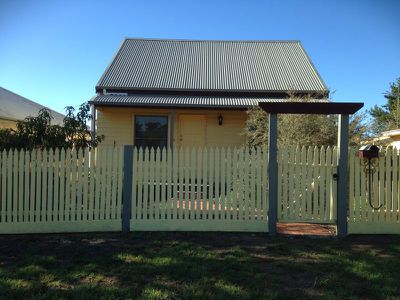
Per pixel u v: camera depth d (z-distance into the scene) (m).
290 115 11.01
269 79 15.10
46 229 7.14
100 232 7.18
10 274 4.96
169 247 6.20
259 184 7.25
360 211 7.26
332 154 7.25
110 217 7.28
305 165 7.26
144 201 7.27
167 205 7.29
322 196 7.22
